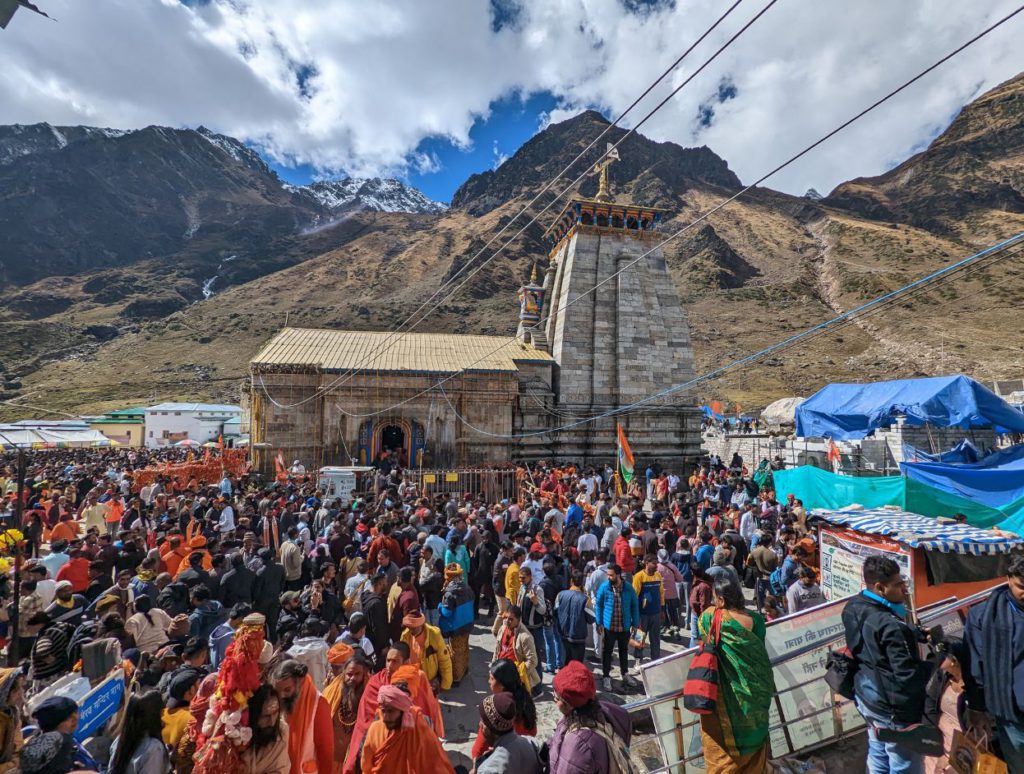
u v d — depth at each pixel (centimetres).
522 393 3434
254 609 1037
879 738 488
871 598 512
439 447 3219
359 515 1609
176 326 15462
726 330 14112
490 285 18612
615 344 3600
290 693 498
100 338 16125
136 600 860
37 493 1969
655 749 679
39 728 500
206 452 4212
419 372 3198
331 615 970
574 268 3634
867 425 2480
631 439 3478
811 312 15438
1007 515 1485
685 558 1345
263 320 15462
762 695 509
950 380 2211
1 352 14062
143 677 715
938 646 490
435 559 1138
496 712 459
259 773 452
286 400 3045
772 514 1705
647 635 1215
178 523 1585
